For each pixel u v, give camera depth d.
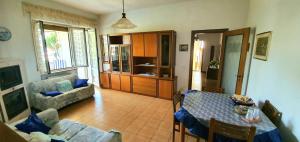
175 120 2.19
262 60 2.29
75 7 4.19
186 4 3.81
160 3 3.93
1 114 2.46
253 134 1.28
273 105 1.88
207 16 3.65
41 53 3.58
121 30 4.83
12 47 3.00
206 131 1.66
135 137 2.44
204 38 8.01
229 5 3.39
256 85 2.50
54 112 2.11
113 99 4.11
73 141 1.71
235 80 3.23
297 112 1.40
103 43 5.00
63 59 4.45
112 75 4.91
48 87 3.54
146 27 4.41
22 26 3.15
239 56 3.06
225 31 3.49
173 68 4.11
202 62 8.26
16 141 0.45
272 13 2.06
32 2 3.26
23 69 3.02
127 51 4.50
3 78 2.52
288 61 1.60
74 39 4.50
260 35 2.42
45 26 3.72
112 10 4.54
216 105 1.99
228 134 1.39
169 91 4.05
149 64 4.48
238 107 1.83
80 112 3.32
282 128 1.63
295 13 1.53
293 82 1.48
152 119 3.01
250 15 3.07
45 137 1.38
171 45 3.86
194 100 2.16
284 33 1.73
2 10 2.82
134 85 4.57
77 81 4.12
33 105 3.35
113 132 1.65
